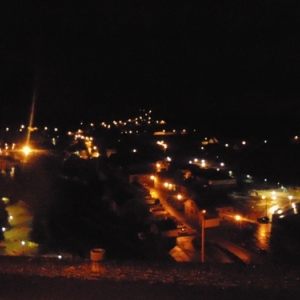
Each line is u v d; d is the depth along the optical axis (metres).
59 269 3.62
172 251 13.17
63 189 19.39
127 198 20.22
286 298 3.11
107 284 3.33
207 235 15.35
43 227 13.71
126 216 16.00
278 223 14.66
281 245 12.38
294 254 9.98
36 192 18.70
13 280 3.41
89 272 3.56
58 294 3.16
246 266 3.73
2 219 14.50
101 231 13.46
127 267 3.67
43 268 3.65
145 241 12.80
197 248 13.60
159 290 3.23
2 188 19.06
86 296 3.13
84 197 18.44
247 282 3.38
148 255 11.26
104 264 3.74
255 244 13.59
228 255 12.70
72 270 3.60
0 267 3.67
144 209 17.91
